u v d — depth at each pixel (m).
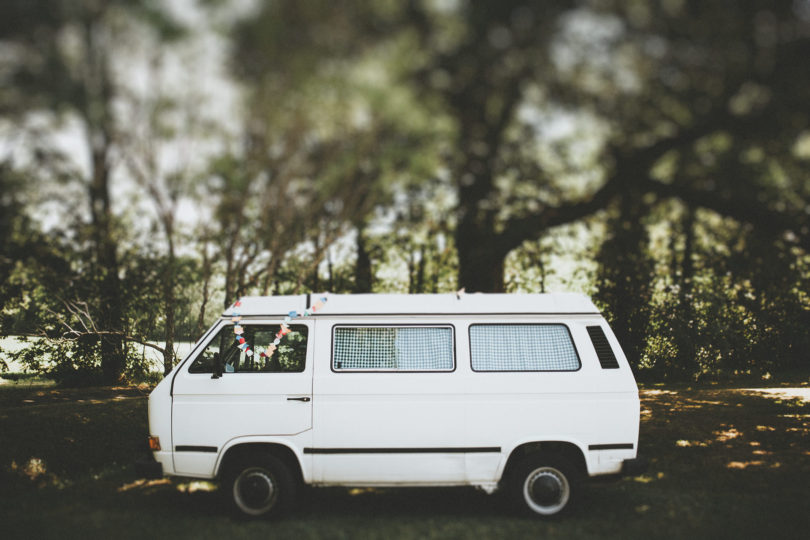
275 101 7.03
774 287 12.62
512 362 4.92
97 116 6.60
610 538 4.42
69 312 9.36
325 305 5.05
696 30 10.25
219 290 9.37
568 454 5.03
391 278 13.73
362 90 7.37
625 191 11.11
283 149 7.35
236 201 7.62
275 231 8.03
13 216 8.91
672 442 7.40
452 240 12.37
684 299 13.01
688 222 12.70
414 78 9.45
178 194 7.49
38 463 6.68
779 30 9.68
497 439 4.78
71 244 9.60
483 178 10.91
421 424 4.77
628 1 10.31
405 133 8.30
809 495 5.40
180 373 4.88
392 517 4.93
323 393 4.80
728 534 4.48
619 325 13.36
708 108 10.55
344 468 4.76
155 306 9.50
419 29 9.31
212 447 4.76
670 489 5.62
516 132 11.41
